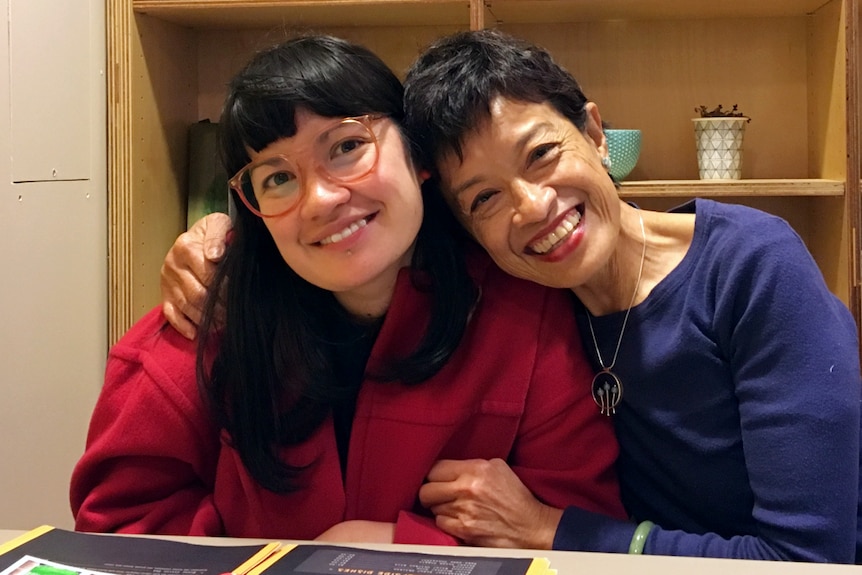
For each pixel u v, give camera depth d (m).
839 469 0.85
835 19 1.66
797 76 1.85
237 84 0.94
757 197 1.89
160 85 1.80
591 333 1.03
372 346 1.07
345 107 0.91
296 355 1.00
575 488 1.01
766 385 0.89
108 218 1.69
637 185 1.63
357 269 0.93
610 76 1.90
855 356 0.91
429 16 1.78
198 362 1.01
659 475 1.02
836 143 1.66
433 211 1.03
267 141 0.92
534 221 0.90
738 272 0.91
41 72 1.69
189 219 1.84
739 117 1.71
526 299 1.05
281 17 1.79
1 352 1.74
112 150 1.68
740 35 1.86
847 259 1.61
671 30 1.88
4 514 1.74
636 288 1.00
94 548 0.71
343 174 0.91
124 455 1.04
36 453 1.73
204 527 1.01
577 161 0.92
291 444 1.01
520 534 0.94
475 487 0.95
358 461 1.02
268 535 1.03
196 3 1.66
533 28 1.91
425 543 0.92
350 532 0.95
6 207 1.72
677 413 0.96
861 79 1.74
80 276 1.70
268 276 1.01
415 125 0.95
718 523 1.00
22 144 1.71
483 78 0.91
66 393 1.71
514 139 0.90
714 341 0.94
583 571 0.65
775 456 0.87
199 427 1.05
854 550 0.86
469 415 1.01
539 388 1.02
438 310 1.01
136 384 1.05
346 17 1.79
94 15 1.68
